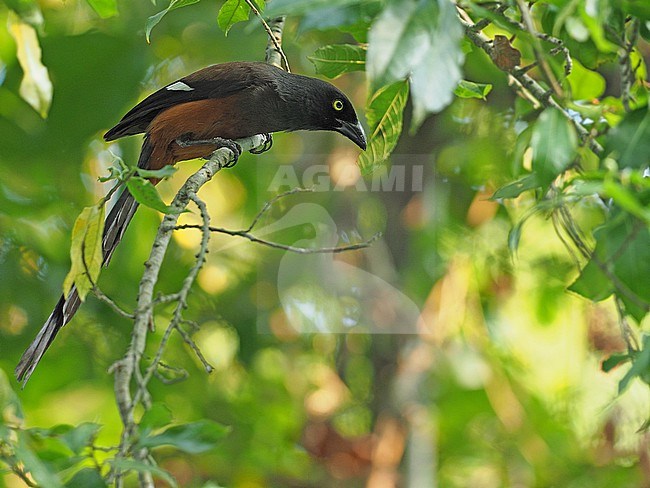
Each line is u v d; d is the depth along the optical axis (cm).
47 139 1341
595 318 1256
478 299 1334
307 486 1342
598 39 483
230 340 1492
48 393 1348
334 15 511
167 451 1318
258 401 1461
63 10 1330
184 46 1365
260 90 910
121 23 1341
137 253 1366
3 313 1359
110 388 1365
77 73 1310
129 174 502
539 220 1302
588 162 764
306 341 1459
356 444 1280
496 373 1382
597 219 1009
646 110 528
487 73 1180
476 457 1489
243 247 1415
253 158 1300
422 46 408
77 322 1377
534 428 1405
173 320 502
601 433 1331
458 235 1284
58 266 1360
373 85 404
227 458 1361
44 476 453
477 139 1244
